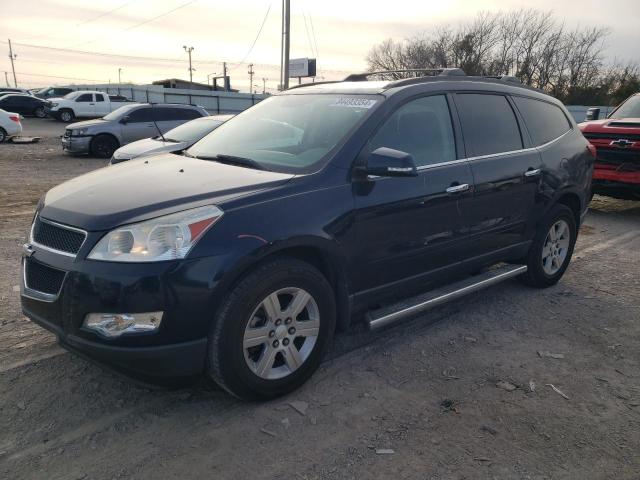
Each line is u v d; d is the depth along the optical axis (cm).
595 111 984
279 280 300
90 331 269
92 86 4962
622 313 468
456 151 405
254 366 304
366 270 348
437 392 335
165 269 266
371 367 364
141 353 268
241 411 309
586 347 403
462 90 423
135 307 264
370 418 306
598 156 864
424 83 398
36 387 326
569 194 514
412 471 264
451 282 438
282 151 368
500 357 383
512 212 450
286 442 283
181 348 274
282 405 316
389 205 349
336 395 329
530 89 504
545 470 268
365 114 360
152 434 287
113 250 270
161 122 1658
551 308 475
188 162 374
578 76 5000
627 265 609
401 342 402
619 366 375
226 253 277
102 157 1623
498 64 5131
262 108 448
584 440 292
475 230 418
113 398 319
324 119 377
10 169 1328
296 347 327
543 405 325
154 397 321
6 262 551
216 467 263
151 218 276
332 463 268
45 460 264
